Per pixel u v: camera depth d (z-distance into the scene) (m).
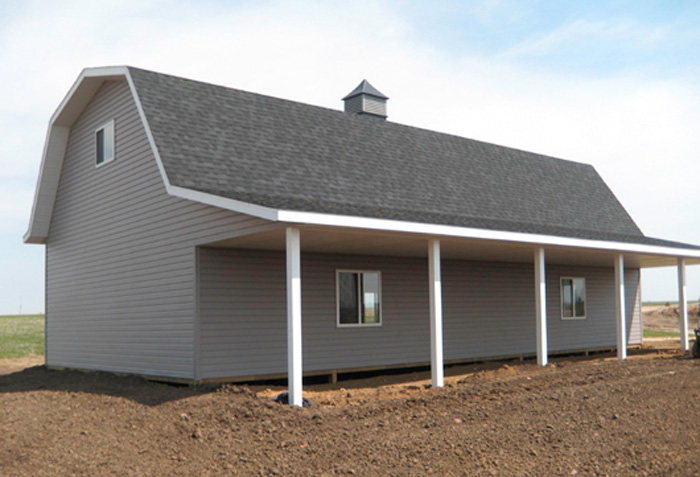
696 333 15.26
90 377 14.04
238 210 9.86
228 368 12.30
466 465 6.96
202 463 7.18
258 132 13.88
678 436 7.70
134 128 13.98
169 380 12.56
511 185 18.45
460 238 11.98
